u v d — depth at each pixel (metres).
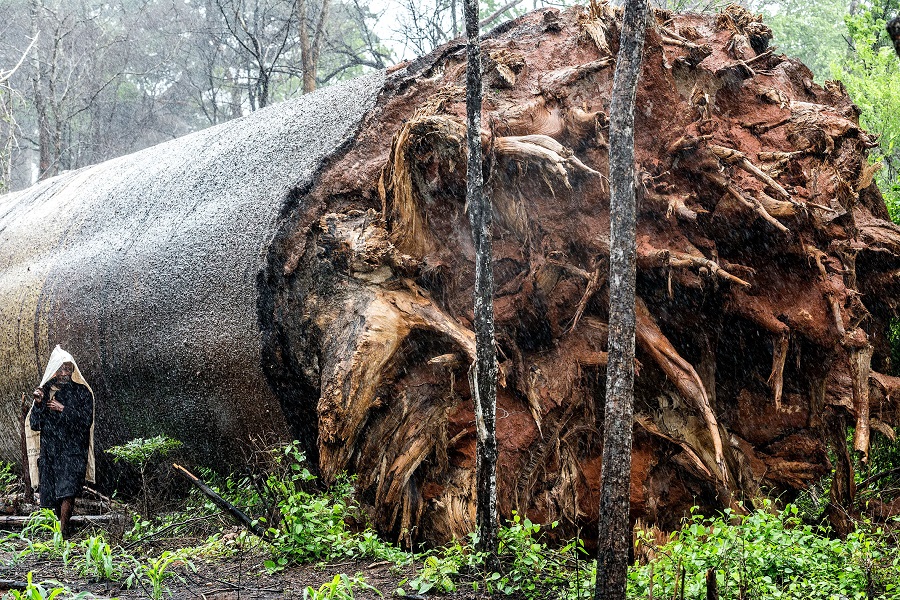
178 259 9.29
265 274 7.66
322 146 8.36
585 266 7.05
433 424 6.91
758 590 5.21
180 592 5.93
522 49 7.81
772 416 7.59
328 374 6.84
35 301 11.55
